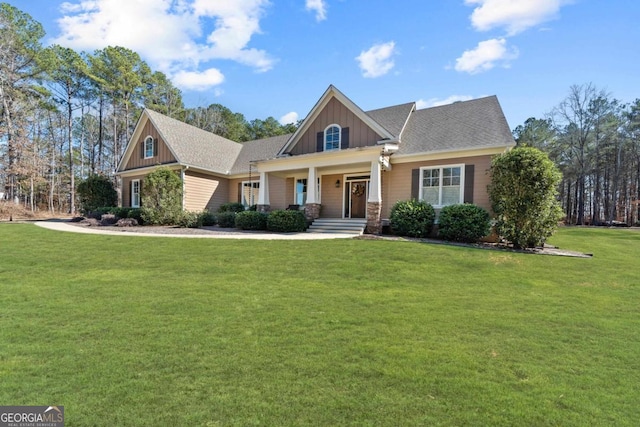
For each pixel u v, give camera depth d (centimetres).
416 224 1216
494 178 1090
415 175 1381
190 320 432
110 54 3080
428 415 245
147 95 3456
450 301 531
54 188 3584
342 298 538
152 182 1580
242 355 336
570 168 3588
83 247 960
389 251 906
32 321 425
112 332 391
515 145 1166
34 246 976
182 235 1222
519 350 360
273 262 790
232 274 688
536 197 1004
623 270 784
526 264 808
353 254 871
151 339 372
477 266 777
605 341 389
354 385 283
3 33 2441
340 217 1666
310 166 1433
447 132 1403
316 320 439
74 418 237
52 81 2934
